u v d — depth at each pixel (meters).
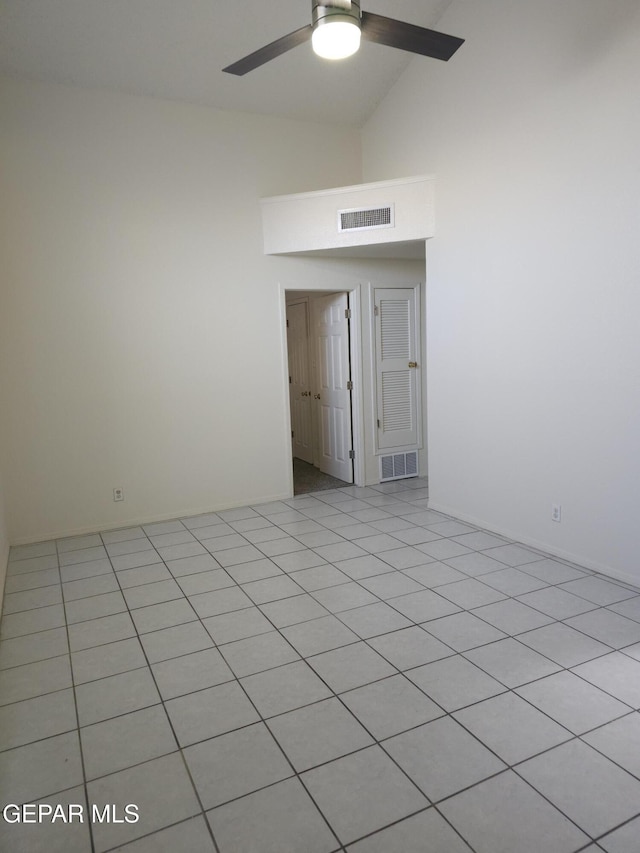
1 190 4.04
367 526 4.45
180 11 3.70
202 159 4.66
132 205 4.44
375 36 2.56
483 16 3.77
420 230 4.41
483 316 4.05
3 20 3.56
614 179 3.07
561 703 2.20
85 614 3.09
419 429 5.96
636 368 3.07
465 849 1.58
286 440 5.27
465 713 2.15
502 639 2.68
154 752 2.00
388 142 4.90
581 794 1.76
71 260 4.27
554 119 3.37
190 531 4.48
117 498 4.59
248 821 1.69
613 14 2.98
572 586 3.22
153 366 4.63
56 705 2.29
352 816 1.70
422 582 3.35
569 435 3.50
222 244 4.79
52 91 4.12
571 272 3.37
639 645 2.59
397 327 5.67
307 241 4.78
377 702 2.24
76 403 4.38
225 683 2.40
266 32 3.97
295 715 2.18
